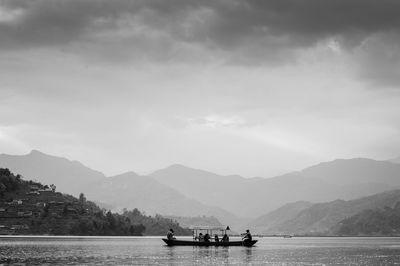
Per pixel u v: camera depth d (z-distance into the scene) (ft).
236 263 558.15
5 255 646.33
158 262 558.56
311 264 565.53
